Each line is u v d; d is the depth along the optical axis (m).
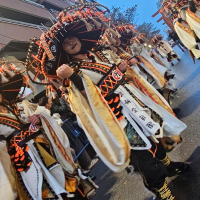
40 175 1.79
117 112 1.84
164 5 5.18
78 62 1.96
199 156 2.20
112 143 1.60
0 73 2.11
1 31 7.41
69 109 3.30
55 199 1.75
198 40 4.00
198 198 1.75
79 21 1.84
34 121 1.99
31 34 8.83
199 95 3.76
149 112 1.94
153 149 1.87
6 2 8.78
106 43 2.29
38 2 12.39
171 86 4.28
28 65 2.04
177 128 2.01
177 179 2.14
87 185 2.20
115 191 2.73
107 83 1.88
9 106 2.15
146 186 1.88
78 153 3.08
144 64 4.02
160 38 8.64
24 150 1.89
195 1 3.64
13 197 1.66
